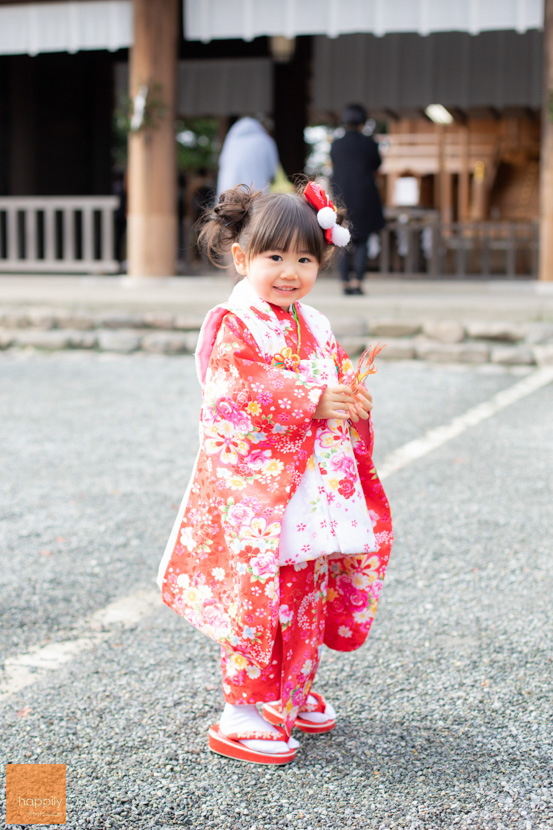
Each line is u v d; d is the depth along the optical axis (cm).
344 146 764
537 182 1938
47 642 237
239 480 176
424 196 1984
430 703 206
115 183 1245
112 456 432
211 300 763
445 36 1227
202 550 182
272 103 1313
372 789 172
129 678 218
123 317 769
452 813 164
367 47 1253
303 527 175
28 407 543
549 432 477
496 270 1223
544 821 161
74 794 170
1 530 326
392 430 477
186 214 1309
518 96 1221
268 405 172
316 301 736
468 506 353
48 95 1191
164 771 179
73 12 902
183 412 532
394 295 797
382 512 192
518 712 201
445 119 1658
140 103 852
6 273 1142
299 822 161
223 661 185
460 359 696
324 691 212
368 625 194
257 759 181
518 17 803
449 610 256
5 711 202
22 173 1178
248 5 859
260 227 174
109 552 304
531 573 284
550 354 680
